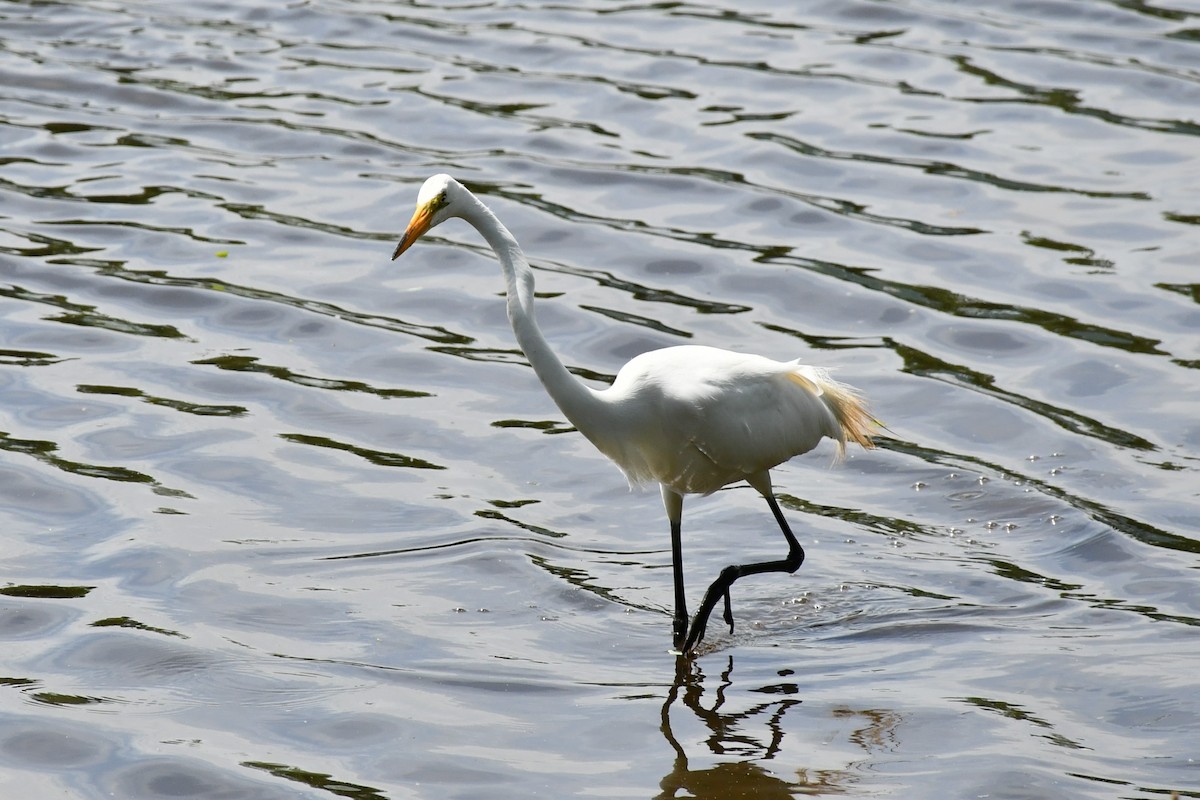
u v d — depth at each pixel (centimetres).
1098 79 2081
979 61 2156
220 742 857
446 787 813
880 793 805
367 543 1111
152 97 2072
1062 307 1511
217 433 1277
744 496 1218
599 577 1078
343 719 883
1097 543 1103
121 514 1138
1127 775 820
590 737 867
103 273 1590
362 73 2156
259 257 1641
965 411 1323
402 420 1317
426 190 934
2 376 1366
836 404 1062
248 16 2417
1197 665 938
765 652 978
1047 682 925
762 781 819
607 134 1941
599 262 1633
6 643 959
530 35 2300
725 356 1009
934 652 971
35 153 1894
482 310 1541
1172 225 1680
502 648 974
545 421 1327
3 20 2384
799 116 1984
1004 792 803
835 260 1625
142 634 973
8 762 831
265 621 999
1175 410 1309
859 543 1127
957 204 1747
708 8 2416
